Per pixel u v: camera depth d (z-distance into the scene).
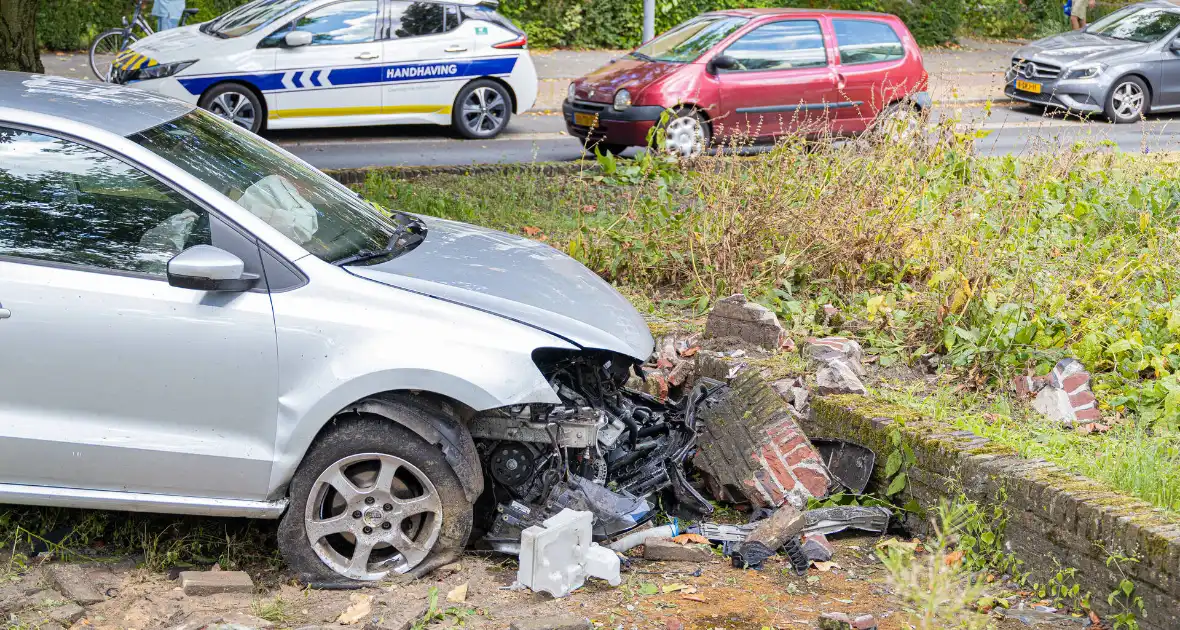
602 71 13.70
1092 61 17.94
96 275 4.10
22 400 4.09
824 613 4.06
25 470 4.13
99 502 4.20
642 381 5.99
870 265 7.58
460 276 4.51
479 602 4.18
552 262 5.14
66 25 19.06
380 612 4.09
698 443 5.21
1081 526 4.15
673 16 24.48
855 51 13.51
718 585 4.40
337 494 4.32
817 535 4.68
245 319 4.10
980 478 4.58
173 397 4.12
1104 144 9.91
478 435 4.55
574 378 4.73
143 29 17.23
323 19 14.12
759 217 7.64
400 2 14.48
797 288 7.64
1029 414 5.79
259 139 5.19
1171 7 19.00
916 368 6.41
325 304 4.16
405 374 4.12
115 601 4.10
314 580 4.30
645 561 4.63
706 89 12.79
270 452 4.18
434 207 9.59
